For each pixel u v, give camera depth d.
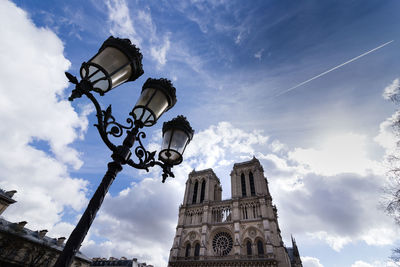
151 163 6.87
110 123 5.94
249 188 72.62
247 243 59.78
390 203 15.66
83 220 4.62
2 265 45.34
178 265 60.81
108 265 87.38
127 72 6.17
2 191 53.44
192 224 71.19
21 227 52.69
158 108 6.77
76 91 4.95
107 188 5.38
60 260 3.94
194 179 87.56
